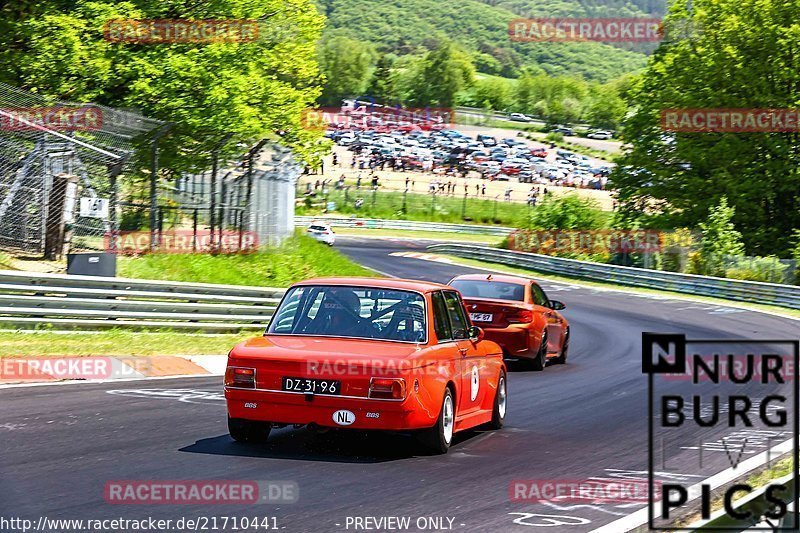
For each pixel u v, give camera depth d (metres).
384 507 9.24
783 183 71.94
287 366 11.69
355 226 114.38
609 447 13.72
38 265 27.75
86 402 15.16
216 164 36.91
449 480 10.74
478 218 127.00
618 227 77.81
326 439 13.01
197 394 16.83
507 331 23.70
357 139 179.12
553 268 70.25
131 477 10.02
